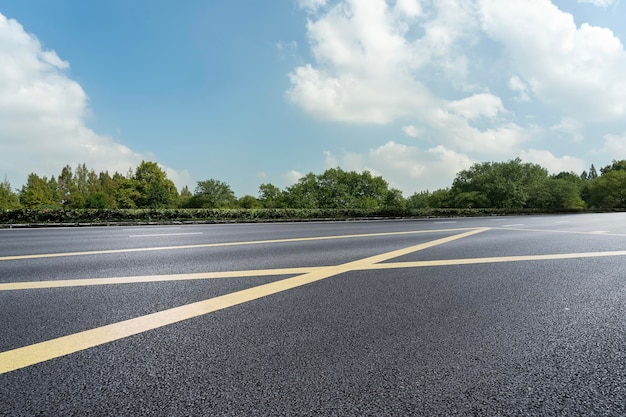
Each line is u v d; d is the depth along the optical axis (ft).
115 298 12.44
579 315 10.87
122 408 5.89
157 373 7.08
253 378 6.88
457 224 55.72
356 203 193.06
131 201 175.22
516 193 160.97
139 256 21.81
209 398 6.18
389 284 14.69
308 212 80.02
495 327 9.77
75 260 20.33
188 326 9.75
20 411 5.78
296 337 8.96
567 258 21.40
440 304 11.88
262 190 209.87
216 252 23.65
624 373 7.25
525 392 6.47
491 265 18.98
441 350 8.22
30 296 12.64
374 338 8.92
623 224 55.11
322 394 6.31
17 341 8.64
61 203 240.73
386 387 6.57
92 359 7.70
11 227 50.42
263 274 16.56
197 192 190.39
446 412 5.82
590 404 6.11
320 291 13.52
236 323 10.00
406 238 32.73
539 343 8.71
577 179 261.03
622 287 14.43
